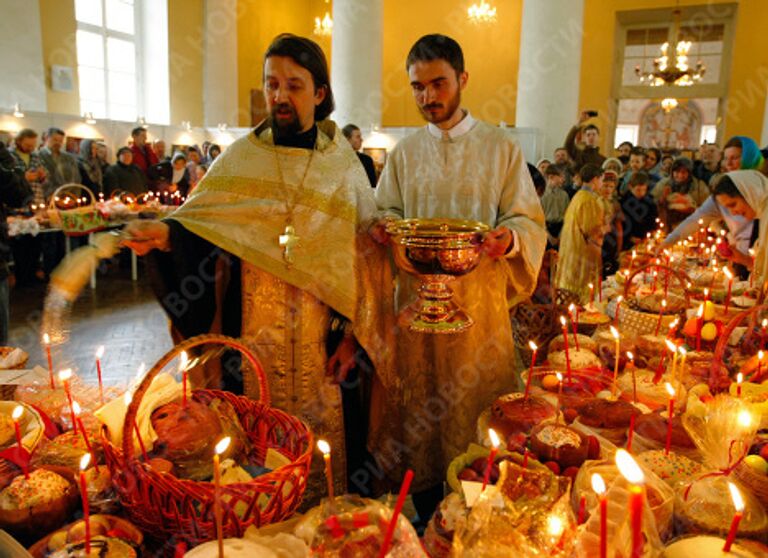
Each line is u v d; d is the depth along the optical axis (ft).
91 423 4.75
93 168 27.14
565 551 3.18
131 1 40.96
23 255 23.13
